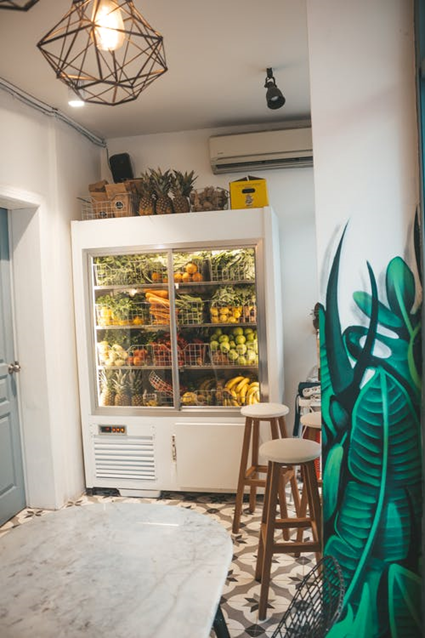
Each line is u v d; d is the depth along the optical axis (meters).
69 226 3.75
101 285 3.73
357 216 1.87
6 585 1.38
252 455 3.21
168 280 3.58
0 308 3.36
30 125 3.33
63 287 3.64
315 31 1.86
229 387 3.58
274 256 3.48
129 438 3.67
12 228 3.44
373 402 1.88
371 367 1.88
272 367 3.47
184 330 3.64
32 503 3.56
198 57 2.96
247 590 2.46
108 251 3.61
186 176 3.71
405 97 1.82
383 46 1.82
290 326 4.17
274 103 3.08
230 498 3.60
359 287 1.88
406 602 1.89
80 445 3.82
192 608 1.23
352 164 1.86
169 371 3.67
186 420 3.57
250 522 3.20
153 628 1.16
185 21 2.56
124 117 3.82
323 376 1.93
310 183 4.09
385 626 1.91
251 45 2.84
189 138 4.21
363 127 1.85
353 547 1.92
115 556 1.51
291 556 2.79
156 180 3.60
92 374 3.71
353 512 1.92
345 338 1.90
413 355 1.85
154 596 1.29
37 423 3.49
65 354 3.66
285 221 4.14
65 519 1.78
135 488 3.68
